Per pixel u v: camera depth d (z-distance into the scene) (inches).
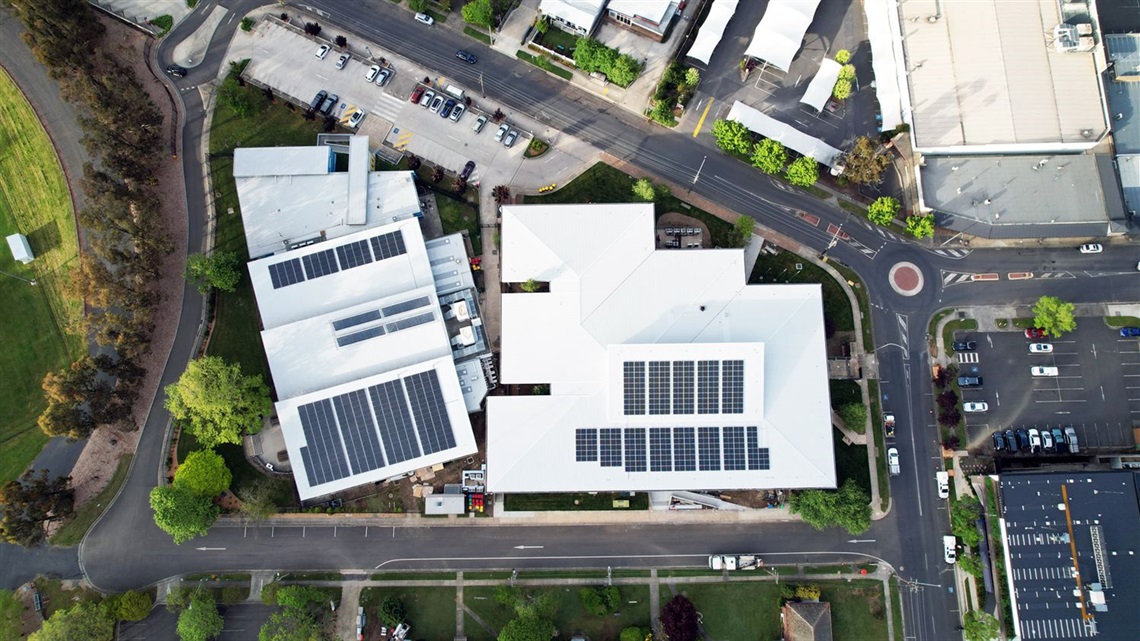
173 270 5128.0
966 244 5236.2
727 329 4810.5
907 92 5162.4
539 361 4790.8
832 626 4766.2
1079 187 5098.4
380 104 5374.0
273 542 4857.3
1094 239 5226.4
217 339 5044.3
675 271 4881.9
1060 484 4630.9
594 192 5265.8
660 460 4667.8
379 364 4827.8
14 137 5265.8
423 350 4849.9
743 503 4901.6
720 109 5393.7
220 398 4569.4
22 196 5201.8
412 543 4862.2
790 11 5359.3
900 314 5142.7
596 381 4761.3
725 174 5300.2
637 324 4820.4
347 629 4763.8
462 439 4744.1
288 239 5073.8
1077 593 4515.3
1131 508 4579.2
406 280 4943.4
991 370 5073.8
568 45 5433.1
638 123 5378.9
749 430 4682.6
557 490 4648.1
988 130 5073.8
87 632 4463.6
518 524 4884.4
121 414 4776.1
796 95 5408.5
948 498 4918.8
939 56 5196.9
